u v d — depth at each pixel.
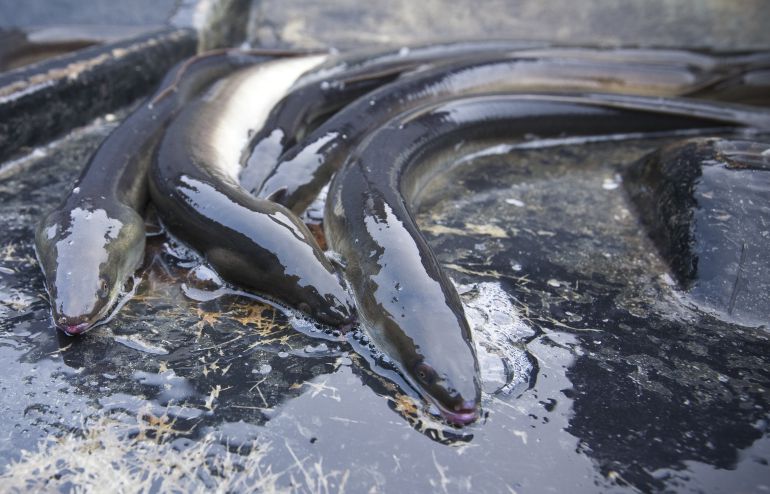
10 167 0.44
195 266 0.34
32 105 0.46
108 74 0.51
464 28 0.74
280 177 0.38
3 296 0.32
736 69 0.55
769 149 0.38
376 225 0.32
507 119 0.46
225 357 0.29
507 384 0.28
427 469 0.24
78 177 0.37
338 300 0.30
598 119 0.48
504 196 0.41
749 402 0.27
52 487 0.24
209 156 0.39
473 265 0.35
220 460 0.24
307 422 0.26
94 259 0.31
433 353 0.27
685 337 0.31
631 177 0.42
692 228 0.35
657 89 0.54
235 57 0.52
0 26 0.68
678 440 0.26
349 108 0.44
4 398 0.27
